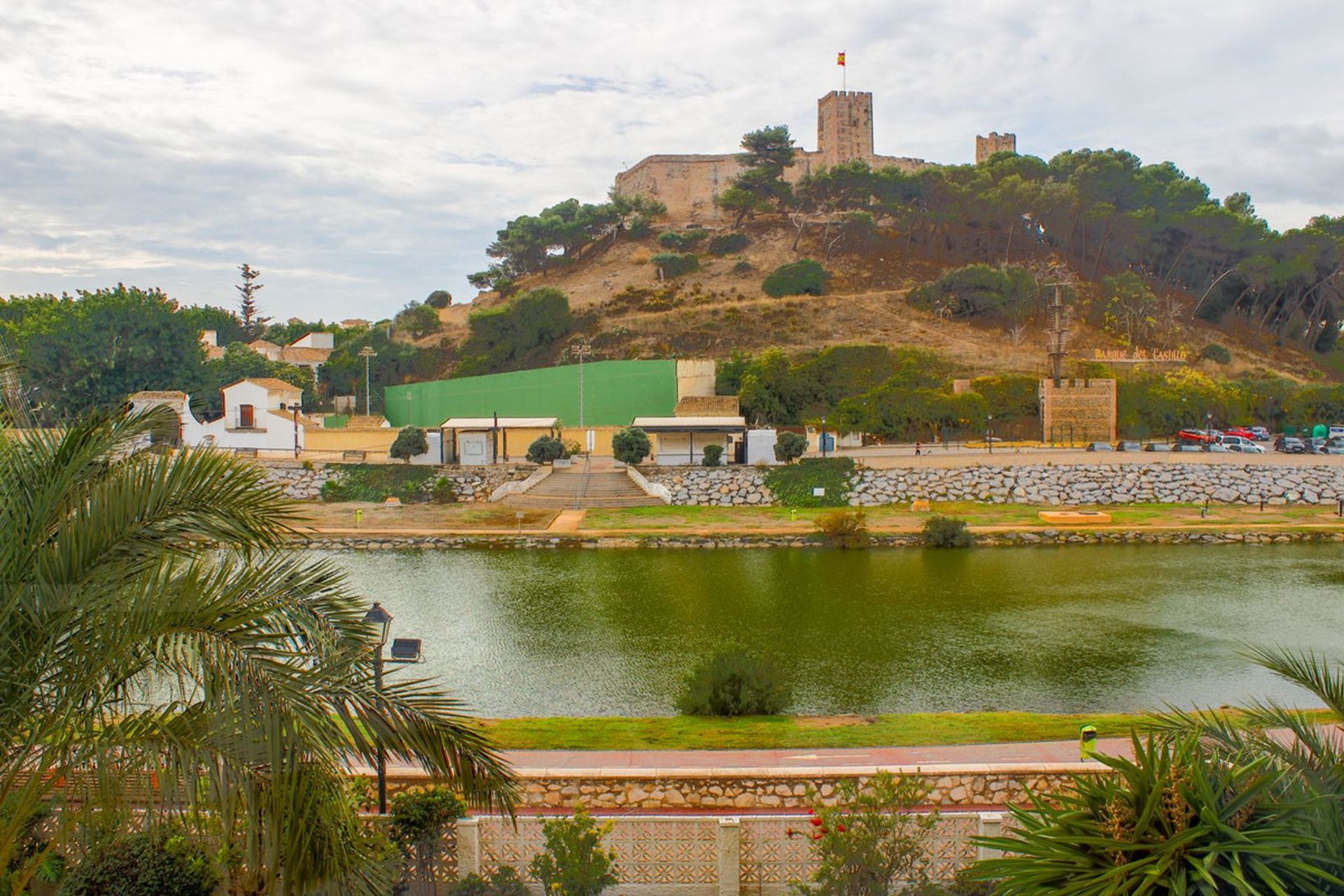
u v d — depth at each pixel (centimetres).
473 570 5762
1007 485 8081
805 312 14475
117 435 1055
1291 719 1237
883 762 2133
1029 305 14450
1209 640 4059
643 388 11381
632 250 18825
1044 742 2308
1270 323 16062
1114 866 989
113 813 995
